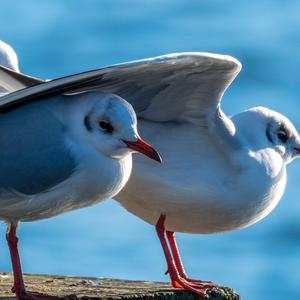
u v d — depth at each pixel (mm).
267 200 12938
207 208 12672
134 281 13047
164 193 12586
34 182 11344
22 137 11391
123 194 12766
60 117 11398
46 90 11266
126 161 11453
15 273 11547
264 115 13281
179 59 11430
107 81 11734
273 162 12984
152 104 12484
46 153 11289
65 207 11562
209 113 12539
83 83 11492
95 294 11914
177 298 12328
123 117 11211
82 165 11234
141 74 11758
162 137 12656
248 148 12852
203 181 12586
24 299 11461
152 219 12961
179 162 12625
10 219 11672
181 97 12414
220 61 11742
